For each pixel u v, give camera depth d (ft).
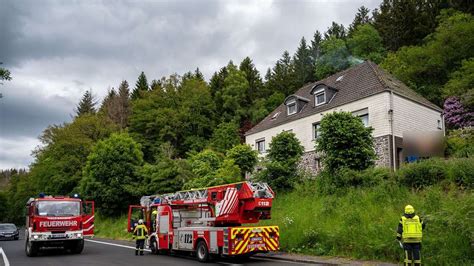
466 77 106.73
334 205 61.11
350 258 46.62
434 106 100.22
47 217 60.13
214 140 187.21
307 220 58.54
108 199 120.37
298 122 110.42
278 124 117.70
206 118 200.54
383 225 47.26
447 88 112.57
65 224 60.95
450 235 40.04
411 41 162.61
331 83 114.01
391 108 87.56
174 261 50.70
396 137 87.40
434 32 145.89
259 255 54.03
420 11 164.14
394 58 142.00
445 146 87.35
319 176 75.92
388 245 43.98
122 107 229.25
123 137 130.41
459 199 47.75
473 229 38.73
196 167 111.14
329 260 45.88
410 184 59.16
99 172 122.42
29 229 61.21
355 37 181.68
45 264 49.26
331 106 100.78
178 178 108.88
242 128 198.08
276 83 227.20
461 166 55.21
